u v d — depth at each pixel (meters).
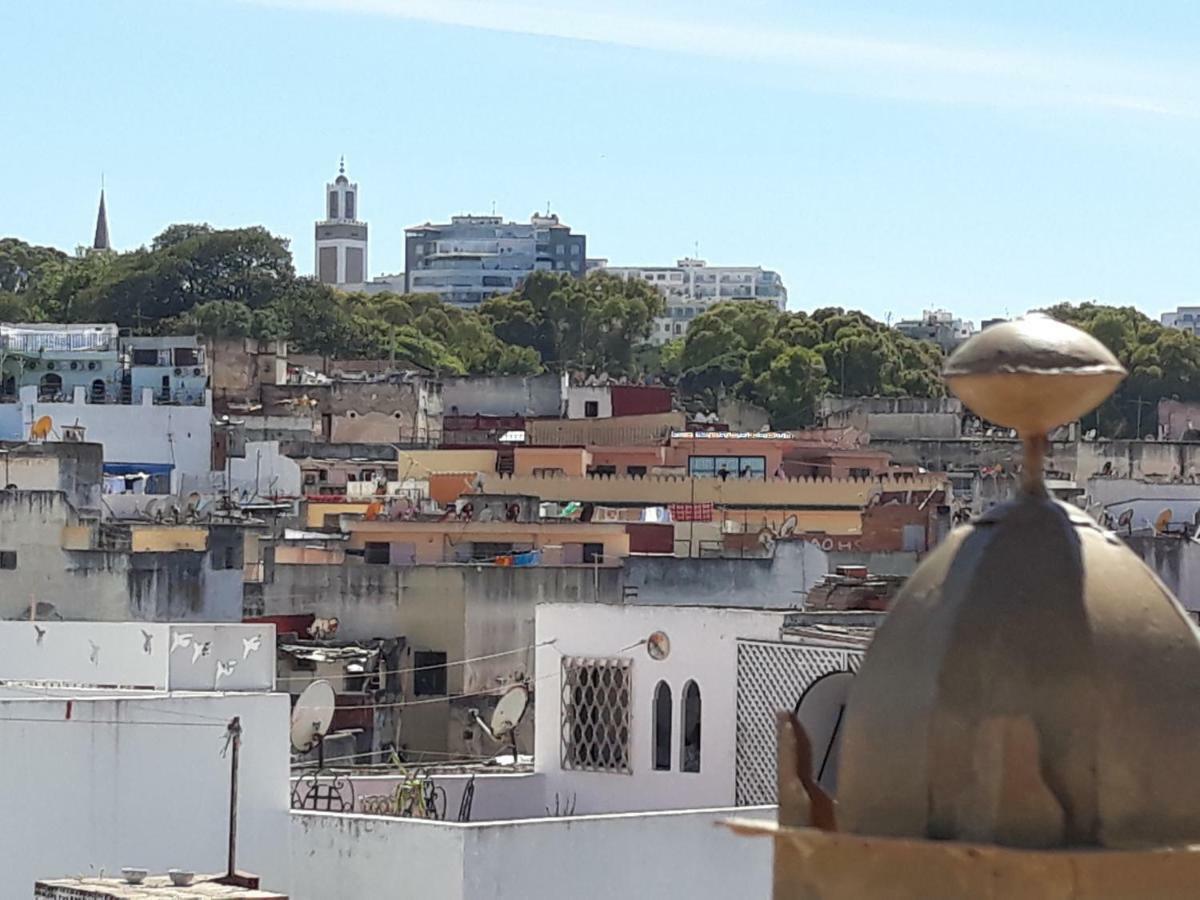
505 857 22.67
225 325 119.38
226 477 76.31
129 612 52.41
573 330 148.50
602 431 90.12
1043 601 4.67
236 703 24.31
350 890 23.62
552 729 29.34
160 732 23.98
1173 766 4.60
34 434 75.75
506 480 74.81
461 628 50.44
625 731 28.69
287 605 51.94
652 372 139.38
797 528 68.81
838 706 25.98
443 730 48.41
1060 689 4.60
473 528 60.06
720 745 27.64
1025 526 4.77
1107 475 80.50
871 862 4.69
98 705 23.70
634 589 50.97
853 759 4.82
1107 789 4.57
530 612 50.66
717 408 113.00
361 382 93.44
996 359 4.78
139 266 131.12
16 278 149.62
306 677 47.59
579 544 60.16
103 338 95.56
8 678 29.44
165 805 23.95
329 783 28.95
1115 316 114.62
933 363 126.44
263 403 93.25
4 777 23.31
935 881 4.61
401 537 59.81
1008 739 4.59
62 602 53.06
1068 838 4.57
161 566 52.31
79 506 59.38
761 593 50.69
